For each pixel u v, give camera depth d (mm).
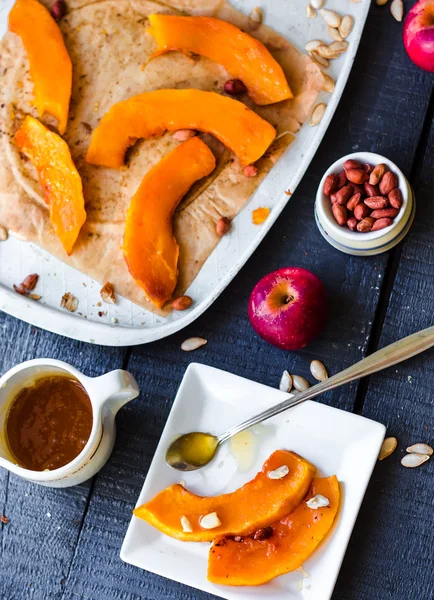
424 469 992
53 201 1033
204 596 988
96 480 1011
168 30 1036
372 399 1006
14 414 982
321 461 978
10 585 1005
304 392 967
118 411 1021
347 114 1041
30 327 1037
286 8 1049
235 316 1027
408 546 981
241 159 1021
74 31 1061
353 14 1038
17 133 1044
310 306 982
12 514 1014
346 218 992
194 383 992
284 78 1026
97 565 1001
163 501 968
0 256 1036
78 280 1026
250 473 985
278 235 1033
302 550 952
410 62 1041
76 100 1055
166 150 1042
